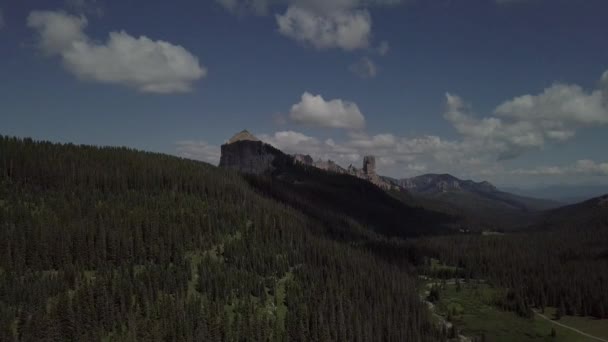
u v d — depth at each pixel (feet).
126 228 648.38
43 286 496.64
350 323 602.85
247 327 531.50
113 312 495.41
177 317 510.17
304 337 552.41
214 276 609.01
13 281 499.51
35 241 559.38
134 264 615.16
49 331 449.48
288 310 610.65
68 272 534.37
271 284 650.02
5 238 556.51
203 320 523.70
